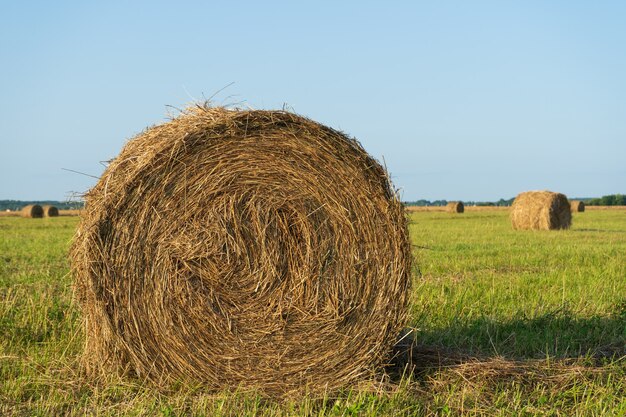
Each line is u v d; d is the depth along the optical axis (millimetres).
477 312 8977
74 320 8180
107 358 6273
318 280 6297
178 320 6199
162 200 6180
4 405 5613
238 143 6273
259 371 6238
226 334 6227
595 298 9906
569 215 30141
